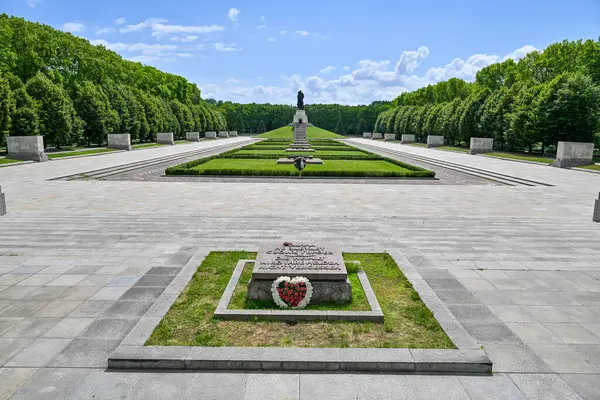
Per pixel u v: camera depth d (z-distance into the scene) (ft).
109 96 219.41
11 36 176.55
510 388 18.48
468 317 25.34
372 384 18.66
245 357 19.85
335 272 26.16
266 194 78.23
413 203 70.13
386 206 66.85
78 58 213.25
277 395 17.83
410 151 227.40
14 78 161.89
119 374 19.33
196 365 19.72
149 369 19.75
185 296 27.37
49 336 22.68
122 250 38.99
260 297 26.45
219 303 25.50
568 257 37.93
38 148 138.41
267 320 24.11
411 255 37.60
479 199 75.10
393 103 492.54
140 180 98.94
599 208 54.49
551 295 28.86
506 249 40.47
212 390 18.16
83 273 32.50
